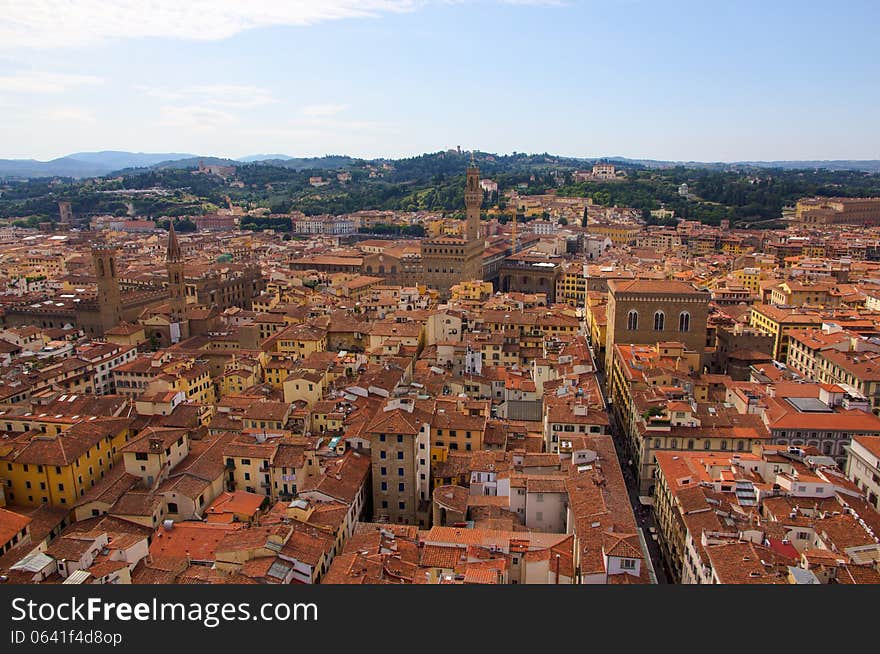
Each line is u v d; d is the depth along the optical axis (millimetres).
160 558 115438
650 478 158125
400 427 139875
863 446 142625
